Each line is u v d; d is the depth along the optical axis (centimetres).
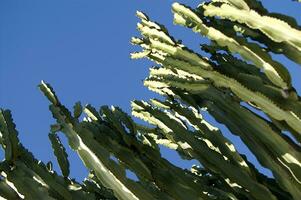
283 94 247
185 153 278
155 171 238
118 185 230
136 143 252
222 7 283
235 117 261
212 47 291
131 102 304
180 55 284
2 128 245
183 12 298
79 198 226
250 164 255
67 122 251
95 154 236
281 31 260
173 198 231
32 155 241
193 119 275
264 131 249
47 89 264
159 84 306
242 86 257
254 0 274
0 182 234
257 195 236
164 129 283
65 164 238
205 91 276
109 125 270
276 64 251
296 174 235
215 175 259
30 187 227
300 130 241
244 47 264
